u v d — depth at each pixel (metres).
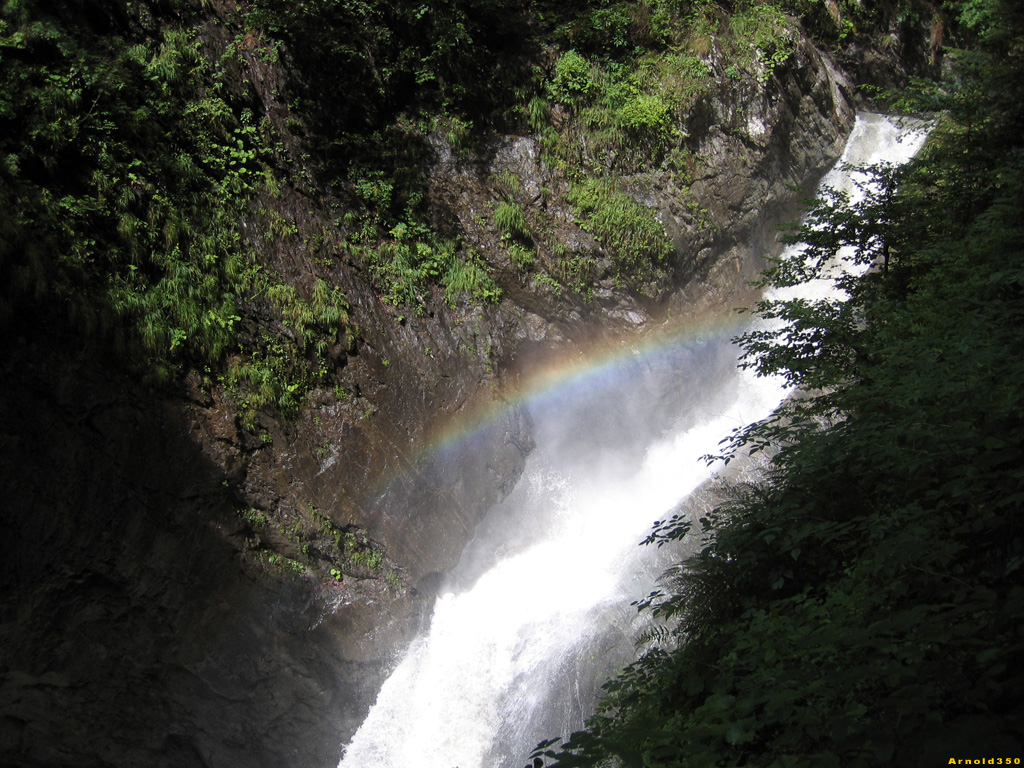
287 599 11.37
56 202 10.02
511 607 13.50
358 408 12.54
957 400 5.15
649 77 16.78
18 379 9.27
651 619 11.41
